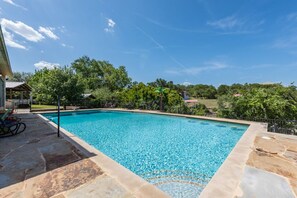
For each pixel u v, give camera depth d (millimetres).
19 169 2834
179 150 6020
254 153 3951
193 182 3855
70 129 9352
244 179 2721
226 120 10195
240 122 9422
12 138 4820
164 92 17156
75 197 2100
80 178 2566
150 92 17547
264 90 10414
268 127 8055
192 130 9273
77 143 4375
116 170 2852
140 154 5609
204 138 7645
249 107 10234
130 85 43188
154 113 14445
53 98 17484
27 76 46844
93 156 3469
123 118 13562
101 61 41406
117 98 20438
